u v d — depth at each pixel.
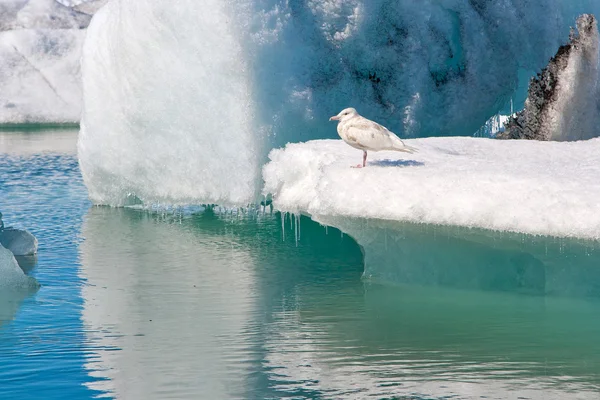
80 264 13.52
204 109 17.11
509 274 11.61
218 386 8.38
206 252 14.28
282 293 11.75
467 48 19.27
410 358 9.09
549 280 11.27
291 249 14.43
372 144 12.57
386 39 18.64
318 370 8.78
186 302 11.38
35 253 14.22
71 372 8.75
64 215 17.69
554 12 19.94
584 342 9.49
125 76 17.61
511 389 8.23
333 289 11.91
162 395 8.16
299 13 18.02
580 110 17.72
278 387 8.34
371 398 8.06
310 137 17.75
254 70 16.94
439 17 19.11
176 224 16.62
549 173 12.30
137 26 17.27
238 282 12.36
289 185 14.34
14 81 51.50
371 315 10.63
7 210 18.22
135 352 9.34
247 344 9.60
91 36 18.50
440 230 11.92
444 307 10.91
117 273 12.93
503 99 20.19
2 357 9.16
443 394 8.13
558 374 8.59
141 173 18.14
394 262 12.32
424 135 19.31
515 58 19.88
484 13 19.50
